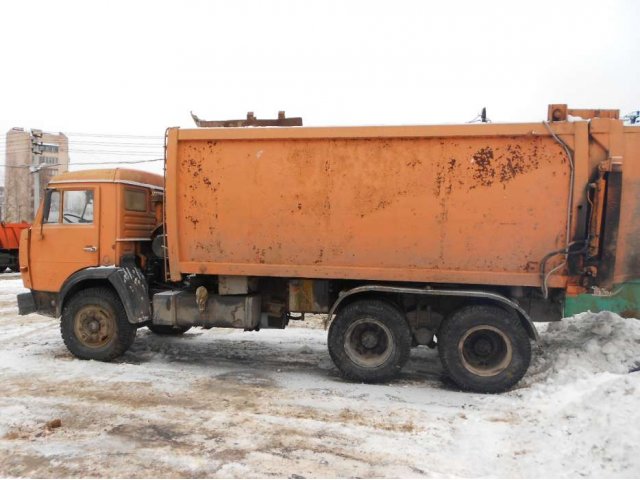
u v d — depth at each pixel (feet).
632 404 12.46
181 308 21.26
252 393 17.67
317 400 17.01
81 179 22.17
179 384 18.60
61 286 22.21
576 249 17.38
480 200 17.97
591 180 17.30
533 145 17.52
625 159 17.11
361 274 18.95
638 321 19.97
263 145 19.49
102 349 21.58
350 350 19.24
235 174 19.76
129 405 16.25
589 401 13.75
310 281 20.40
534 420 14.73
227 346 25.22
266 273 19.74
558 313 18.65
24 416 15.20
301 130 19.03
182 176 20.18
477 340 18.35
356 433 14.21
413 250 18.53
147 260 23.34
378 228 18.72
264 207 19.58
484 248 18.06
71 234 22.15
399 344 18.78
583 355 18.61
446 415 15.70
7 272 71.82
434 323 19.27
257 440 13.67
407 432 14.32
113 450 12.97
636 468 10.77
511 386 17.90
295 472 11.91
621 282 17.63
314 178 19.13
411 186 18.40
